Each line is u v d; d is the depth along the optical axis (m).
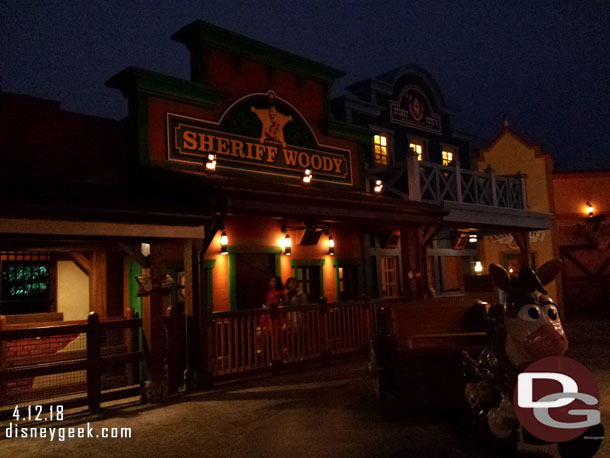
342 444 4.99
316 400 6.82
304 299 10.49
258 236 11.42
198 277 7.92
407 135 16.38
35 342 7.66
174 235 7.20
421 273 11.99
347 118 14.49
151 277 7.18
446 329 6.52
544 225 16.64
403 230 11.91
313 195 9.31
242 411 6.36
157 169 8.55
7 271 9.94
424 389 5.69
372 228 14.24
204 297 7.93
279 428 5.59
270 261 11.73
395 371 6.01
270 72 10.96
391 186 13.86
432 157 17.27
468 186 14.62
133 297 10.17
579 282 19.86
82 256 10.19
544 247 19.62
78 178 8.45
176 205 7.36
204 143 9.73
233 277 10.84
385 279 15.02
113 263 10.38
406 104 16.55
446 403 5.63
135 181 8.87
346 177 12.54
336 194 9.89
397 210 11.08
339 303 9.93
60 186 6.67
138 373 8.26
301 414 6.12
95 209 6.34
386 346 6.52
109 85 9.32
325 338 9.53
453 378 5.66
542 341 4.15
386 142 15.73
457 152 18.39
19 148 7.95
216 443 5.14
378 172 14.27
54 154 8.29
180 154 9.35
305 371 9.00
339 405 6.51
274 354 8.70
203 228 7.62
